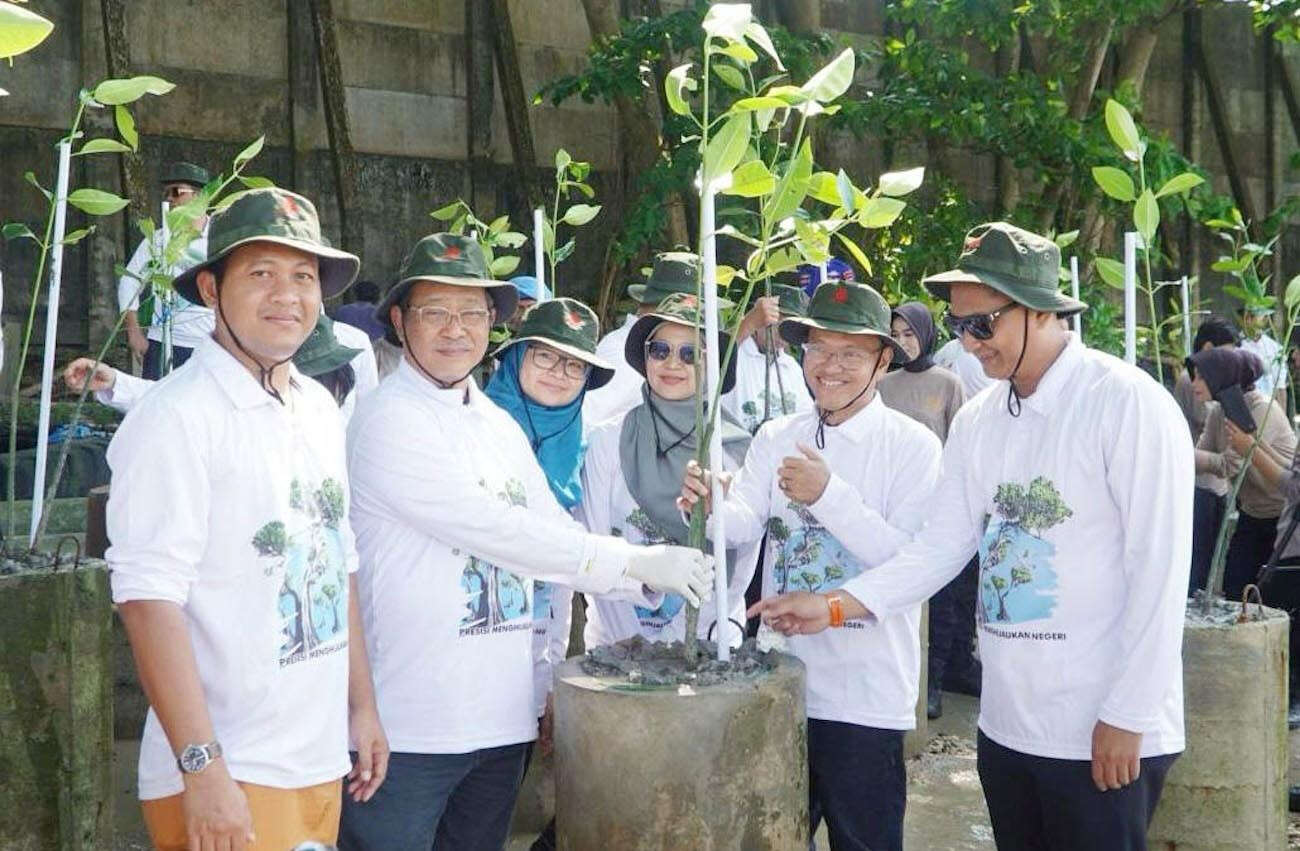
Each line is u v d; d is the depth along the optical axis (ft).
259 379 8.37
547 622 11.70
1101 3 37.24
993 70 44.57
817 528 11.95
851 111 36.63
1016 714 10.05
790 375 18.89
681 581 9.91
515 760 10.30
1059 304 9.75
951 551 10.84
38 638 10.78
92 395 24.50
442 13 38.24
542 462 12.23
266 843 8.17
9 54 5.50
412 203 38.01
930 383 20.20
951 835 15.44
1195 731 11.93
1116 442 9.48
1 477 20.38
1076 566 9.75
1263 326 20.86
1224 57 49.70
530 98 39.65
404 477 9.66
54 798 10.88
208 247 8.32
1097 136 37.06
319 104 36.35
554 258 17.25
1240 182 49.62
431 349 9.91
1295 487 18.08
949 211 37.17
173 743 7.75
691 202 37.83
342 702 8.75
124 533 7.82
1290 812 16.19
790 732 9.75
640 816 9.41
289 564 8.31
